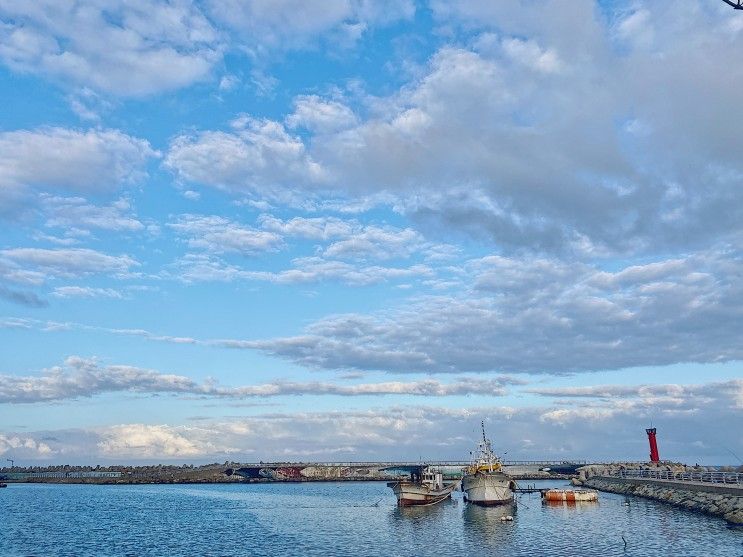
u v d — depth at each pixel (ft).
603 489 570.87
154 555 234.38
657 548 207.92
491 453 451.94
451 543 242.99
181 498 646.33
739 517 252.83
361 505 488.44
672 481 389.19
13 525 353.51
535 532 266.98
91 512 449.06
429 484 469.57
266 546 251.60
